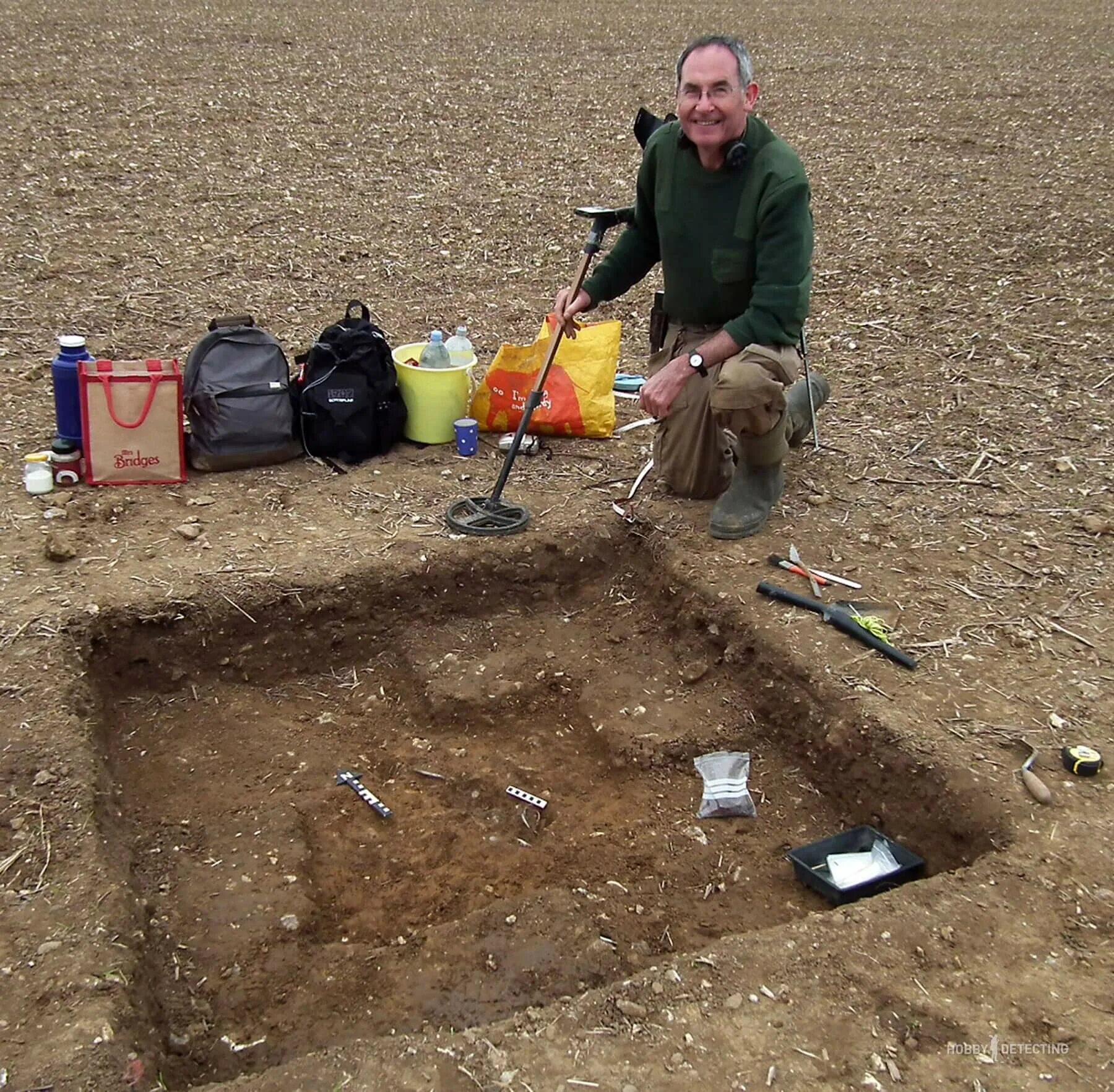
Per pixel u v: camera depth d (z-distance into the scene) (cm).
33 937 278
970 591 435
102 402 492
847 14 2356
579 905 329
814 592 429
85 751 343
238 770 386
